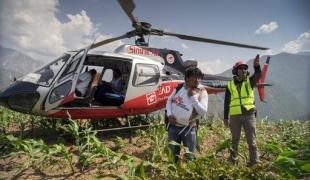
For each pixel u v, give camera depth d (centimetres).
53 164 550
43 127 852
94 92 768
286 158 473
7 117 818
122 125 941
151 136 643
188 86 538
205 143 834
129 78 812
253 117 608
